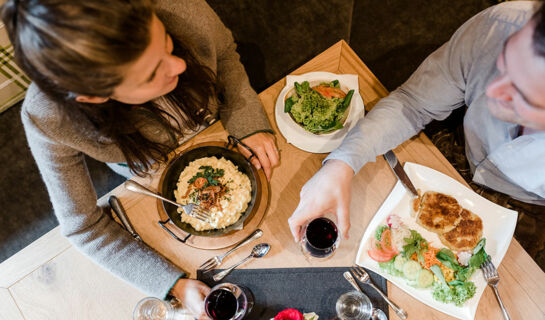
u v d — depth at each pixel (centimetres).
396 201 96
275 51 215
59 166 87
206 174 97
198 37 93
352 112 105
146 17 58
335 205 95
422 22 218
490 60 90
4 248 185
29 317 93
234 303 87
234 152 98
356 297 90
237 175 98
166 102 102
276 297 93
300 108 103
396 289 92
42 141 81
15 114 201
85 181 94
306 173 103
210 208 95
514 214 93
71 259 96
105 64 56
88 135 85
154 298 89
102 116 79
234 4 222
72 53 53
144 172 101
